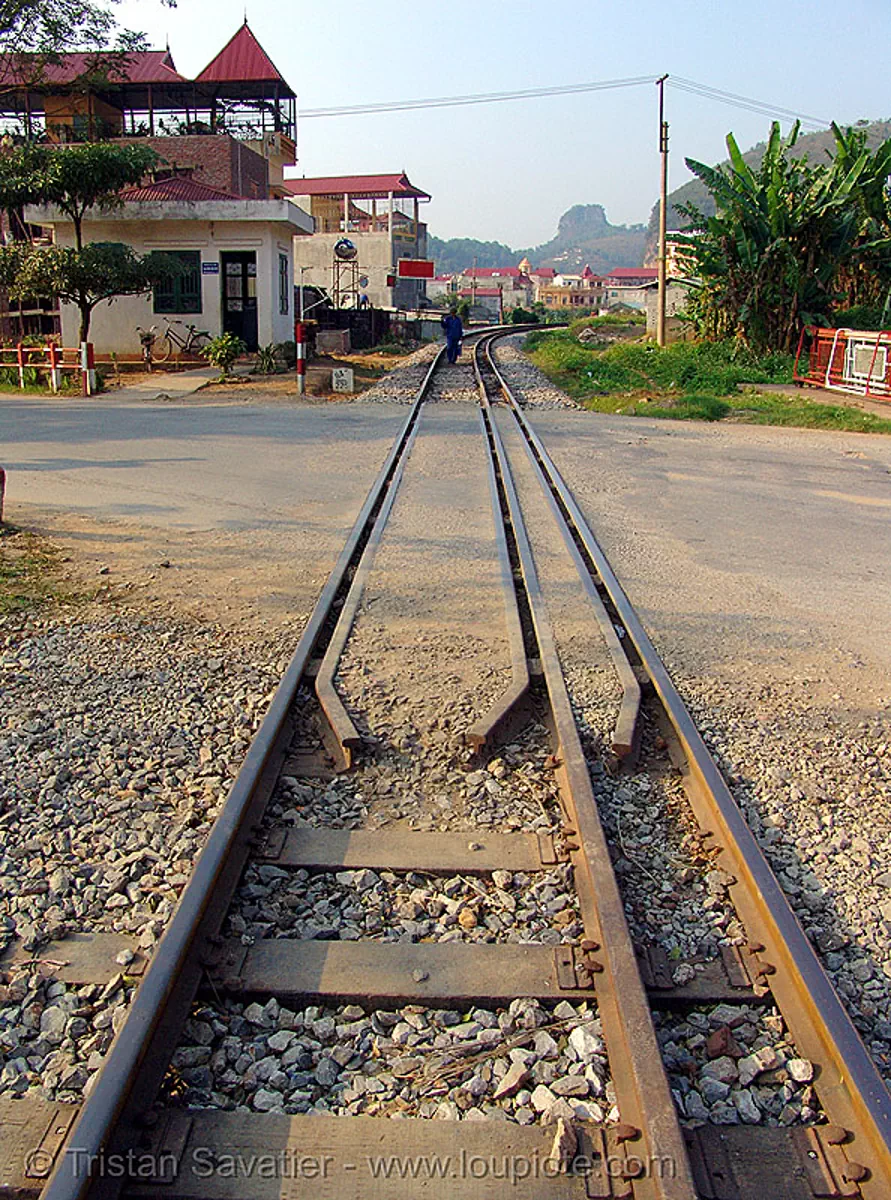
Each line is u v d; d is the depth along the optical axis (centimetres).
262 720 545
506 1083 309
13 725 550
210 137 3478
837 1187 274
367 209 9212
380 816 466
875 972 369
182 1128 289
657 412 2117
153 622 721
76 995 346
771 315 3075
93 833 447
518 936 379
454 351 3256
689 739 516
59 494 1146
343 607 738
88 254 2264
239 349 2578
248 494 1170
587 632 699
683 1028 340
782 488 1327
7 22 2658
